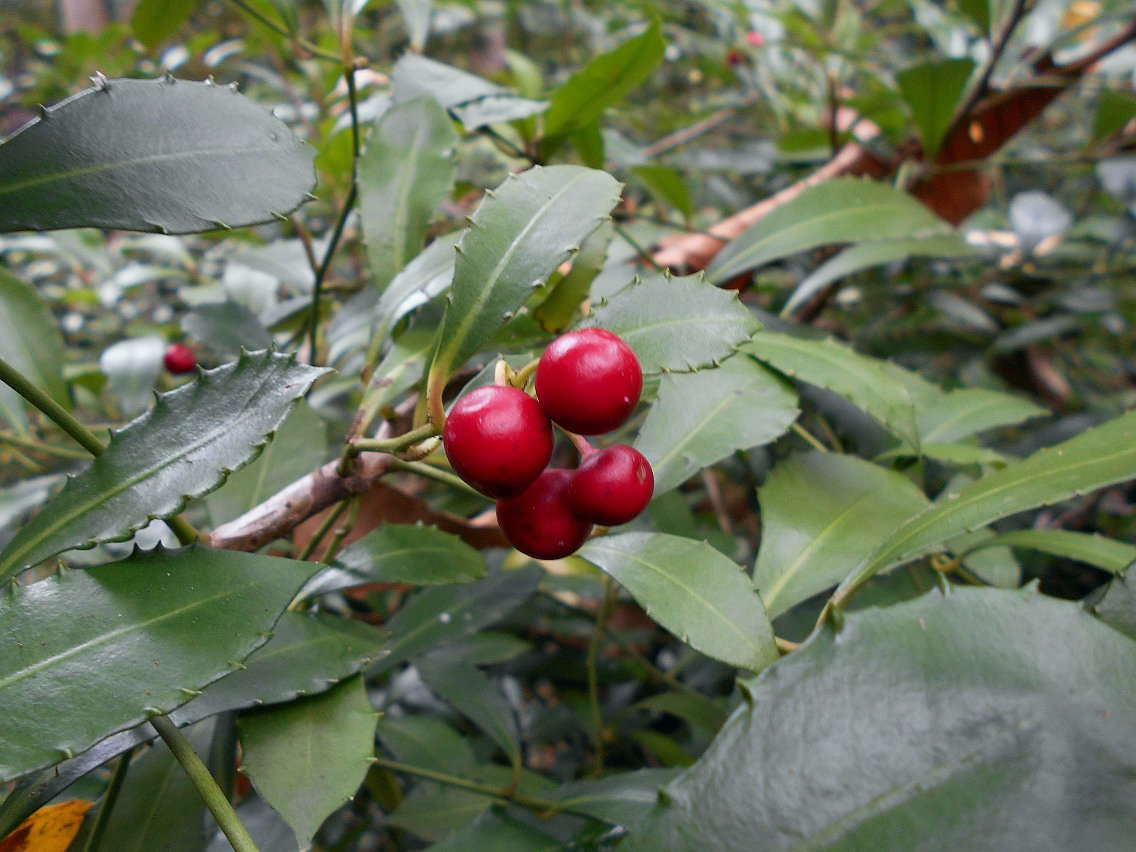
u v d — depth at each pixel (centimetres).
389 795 17
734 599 9
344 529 12
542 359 8
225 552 8
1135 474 9
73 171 9
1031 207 24
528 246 9
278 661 10
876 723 7
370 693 19
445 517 15
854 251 17
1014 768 7
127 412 19
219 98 9
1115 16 22
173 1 17
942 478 15
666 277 9
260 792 9
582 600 22
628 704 21
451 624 15
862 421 15
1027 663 7
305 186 9
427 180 13
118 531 8
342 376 19
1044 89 22
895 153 22
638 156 19
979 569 14
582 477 9
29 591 8
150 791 10
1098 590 12
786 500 12
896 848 7
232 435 9
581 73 16
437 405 9
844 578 11
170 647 8
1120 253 27
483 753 20
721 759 7
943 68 19
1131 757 7
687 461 11
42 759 7
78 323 35
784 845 7
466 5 37
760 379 12
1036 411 15
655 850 7
